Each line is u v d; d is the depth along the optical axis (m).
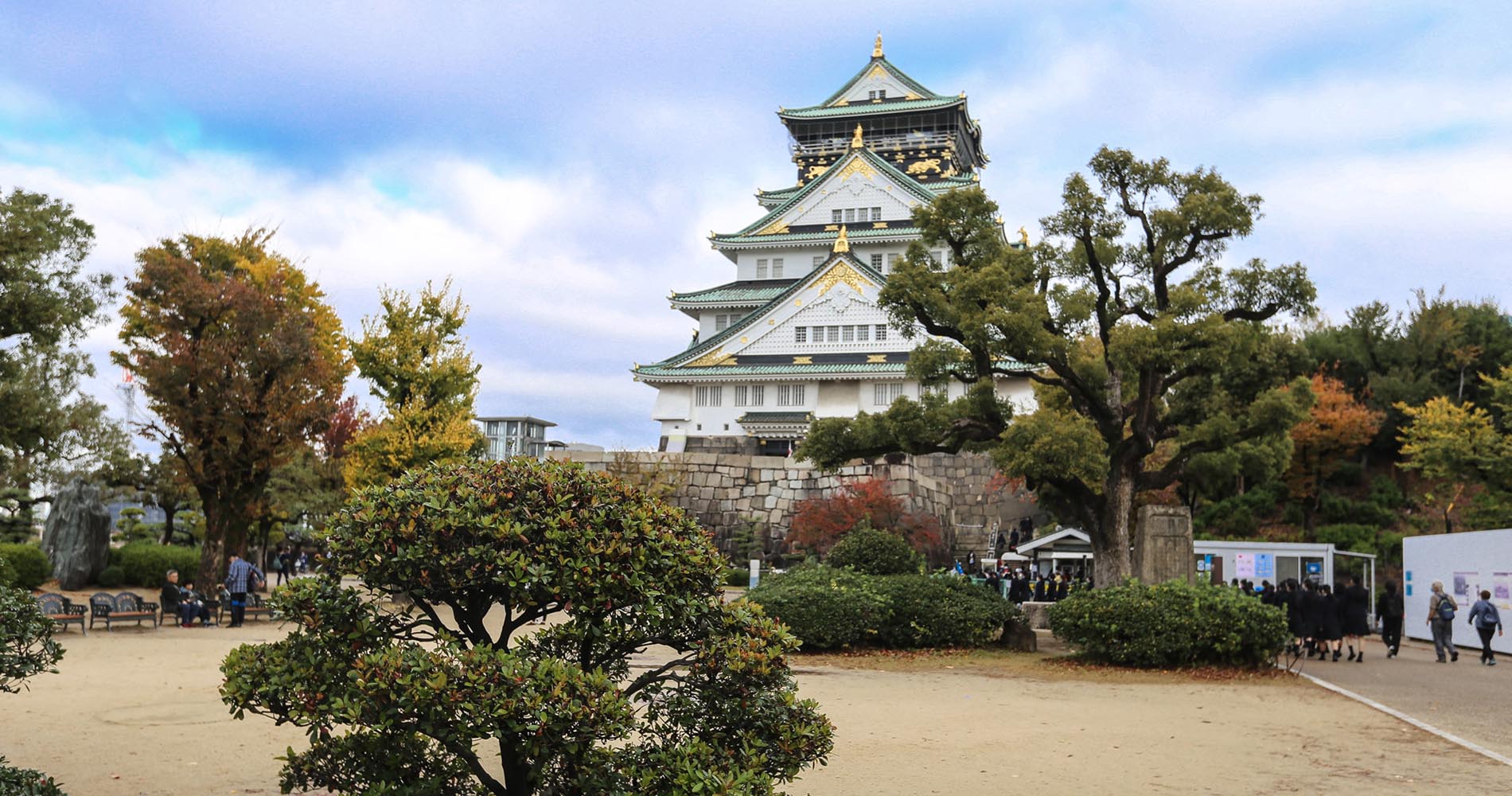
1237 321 23.09
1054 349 22.53
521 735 5.50
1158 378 23.12
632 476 43.69
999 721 13.02
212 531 29.34
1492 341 56.19
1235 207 21.97
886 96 74.44
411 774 6.22
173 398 28.03
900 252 64.50
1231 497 51.12
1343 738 12.10
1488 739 12.17
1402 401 52.50
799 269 67.31
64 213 28.47
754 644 6.17
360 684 5.47
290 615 5.95
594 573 5.96
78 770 9.31
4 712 12.40
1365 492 53.38
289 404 28.95
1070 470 22.16
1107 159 22.16
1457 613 26.91
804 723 6.32
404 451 31.02
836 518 40.88
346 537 6.12
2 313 27.14
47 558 31.84
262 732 11.24
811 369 58.62
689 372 60.81
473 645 6.29
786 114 74.44
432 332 32.41
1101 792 9.16
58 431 30.36
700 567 6.39
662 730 6.40
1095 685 16.98
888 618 21.50
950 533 50.44
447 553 5.98
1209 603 18.97
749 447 60.25
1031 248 23.89
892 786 9.26
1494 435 41.41
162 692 14.04
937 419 23.48
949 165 72.44
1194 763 10.48
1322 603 22.17
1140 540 22.86
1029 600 31.30
